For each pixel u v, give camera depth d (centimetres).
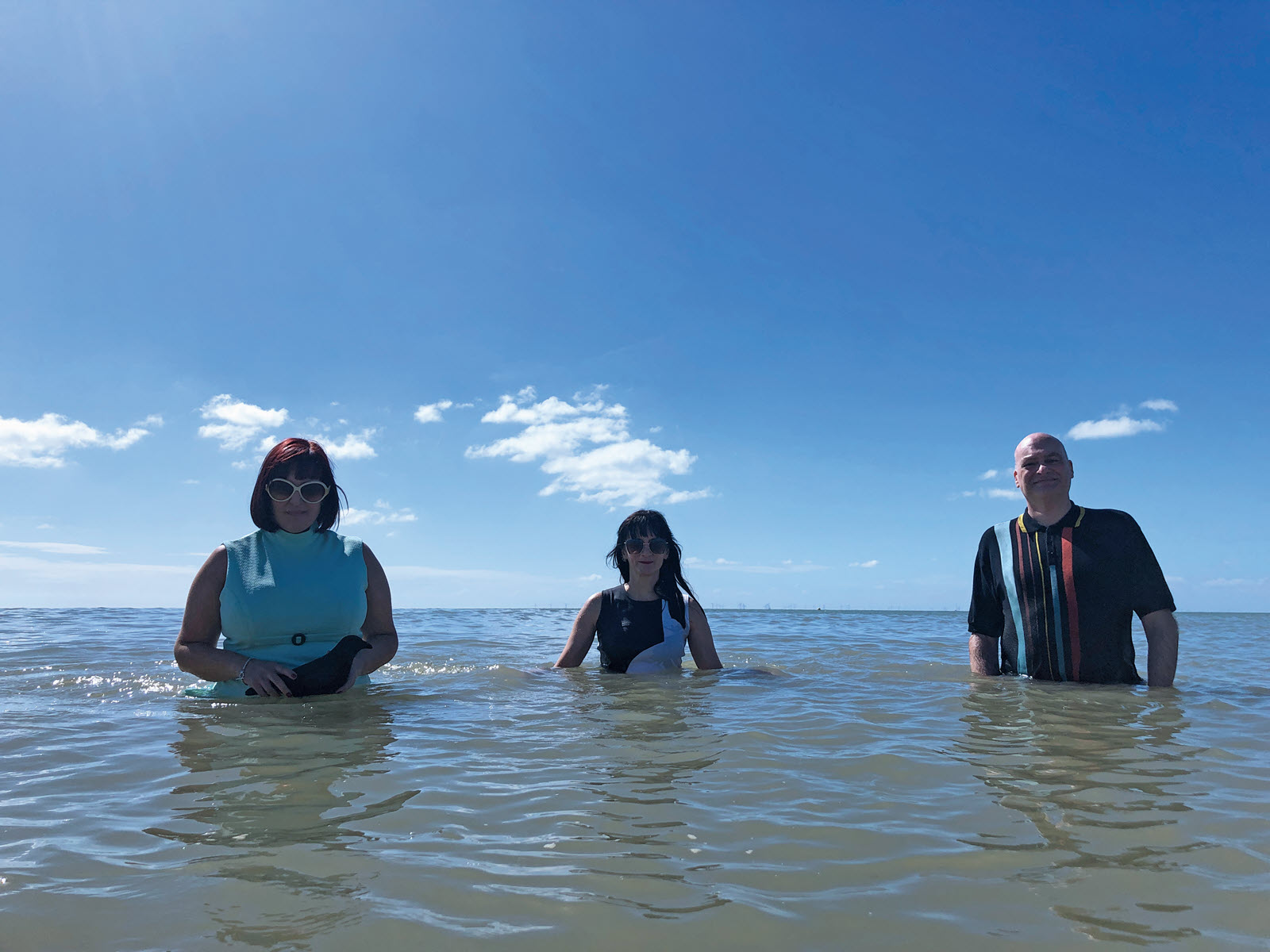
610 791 207
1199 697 385
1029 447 463
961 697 379
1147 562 439
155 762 237
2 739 268
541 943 123
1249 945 123
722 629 973
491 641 706
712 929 129
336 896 140
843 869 154
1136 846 166
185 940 123
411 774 224
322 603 382
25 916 131
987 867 155
